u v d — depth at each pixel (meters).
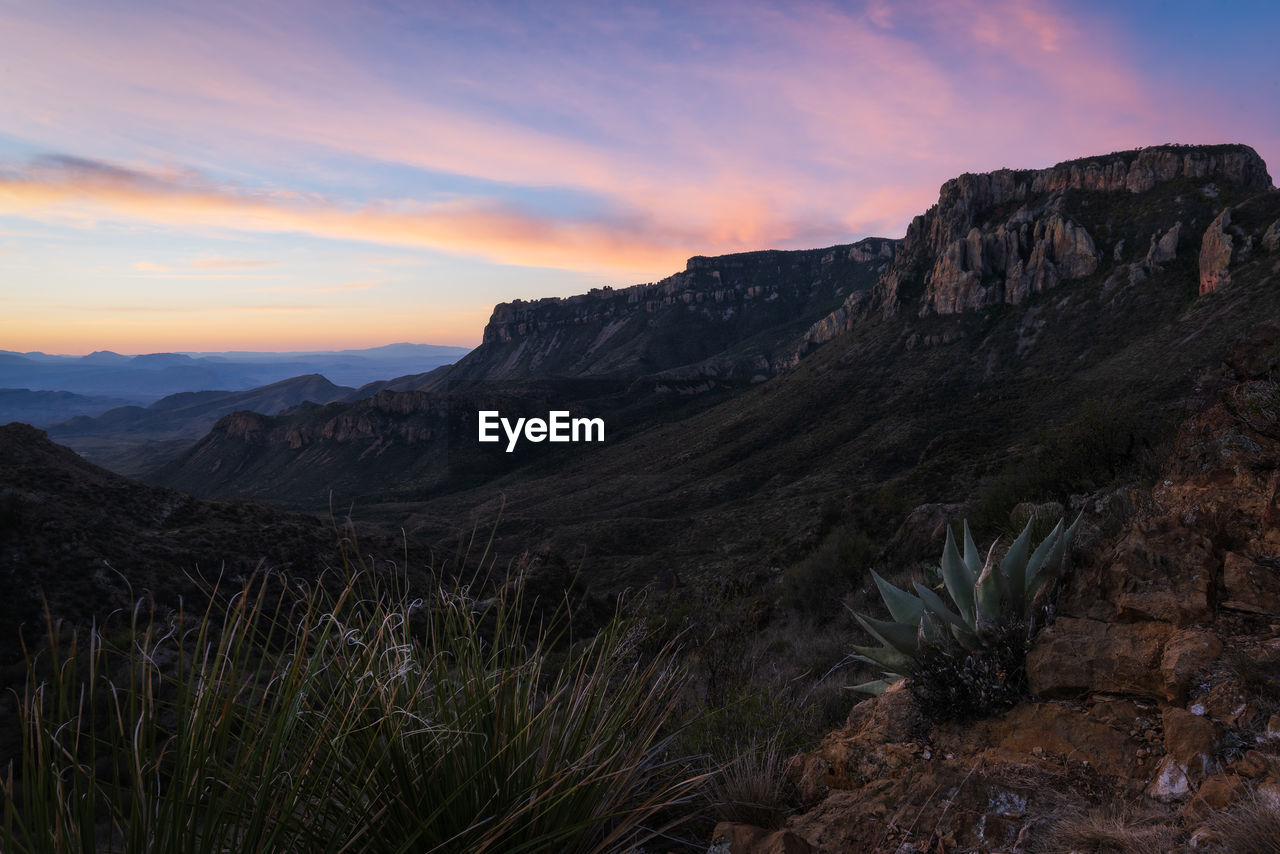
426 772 1.71
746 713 3.20
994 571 2.69
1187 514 3.15
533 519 124.50
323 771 1.55
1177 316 119.88
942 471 26.64
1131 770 2.04
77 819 1.10
